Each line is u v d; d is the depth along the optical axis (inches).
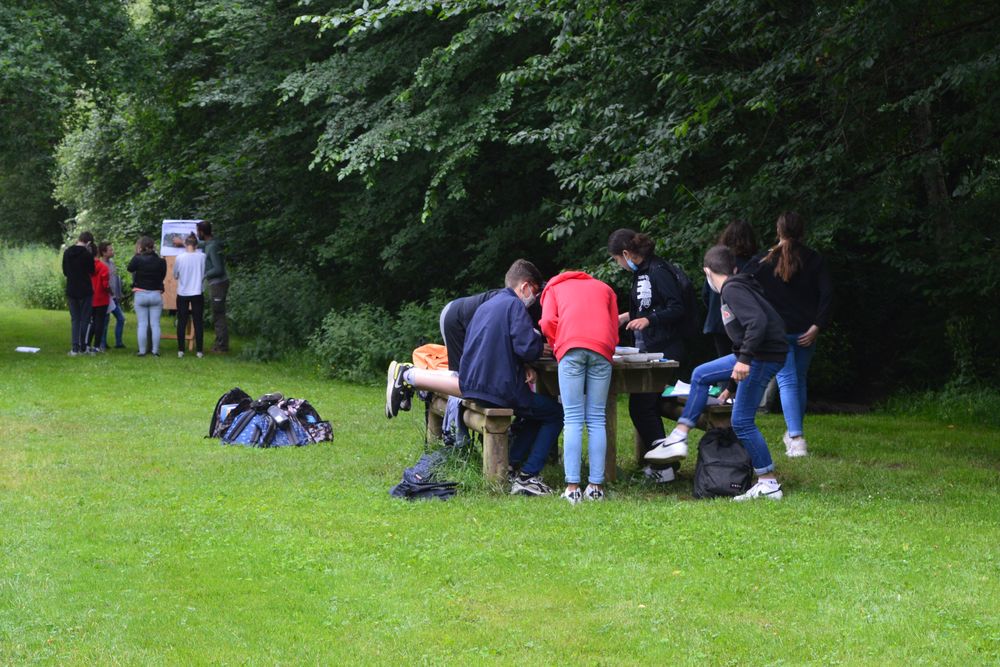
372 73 618.2
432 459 313.9
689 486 320.5
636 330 330.6
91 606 202.4
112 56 722.8
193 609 200.5
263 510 279.6
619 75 481.7
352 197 694.5
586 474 332.2
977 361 564.4
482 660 175.8
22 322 948.0
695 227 450.9
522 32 579.8
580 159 483.2
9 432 410.6
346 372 619.2
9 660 174.4
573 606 203.0
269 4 692.1
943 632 187.2
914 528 260.5
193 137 894.4
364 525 263.7
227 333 758.5
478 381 301.9
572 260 604.1
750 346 281.4
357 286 771.4
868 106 438.9
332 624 193.3
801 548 240.2
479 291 664.4
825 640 183.9
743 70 453.4
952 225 493.0
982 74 371.2
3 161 787.4
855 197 438.6
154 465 345.1
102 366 636.1
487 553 237.5
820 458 367.9
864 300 690.2
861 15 388.8
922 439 416.5
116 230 1283.2
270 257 864.3
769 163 450.9
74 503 288.5
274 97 725.3
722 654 178.5
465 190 601.0
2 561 230.7
